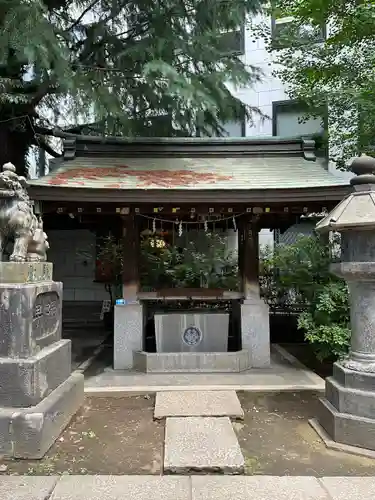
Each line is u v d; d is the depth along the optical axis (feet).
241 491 9.31
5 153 29.07
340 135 26.68
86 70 23.86
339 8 23.29
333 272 13.15
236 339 23.59
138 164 23.08
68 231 41.29
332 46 27.02
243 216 21.48
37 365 11.91
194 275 25.63
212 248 27.53
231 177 20.58
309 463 10.87
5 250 13.69
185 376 19.26
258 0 24.04
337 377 12.82
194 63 24.40
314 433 12.87
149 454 11.43
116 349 20.92
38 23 18.49
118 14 26.81
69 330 33.04
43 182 18.34
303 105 32.65
